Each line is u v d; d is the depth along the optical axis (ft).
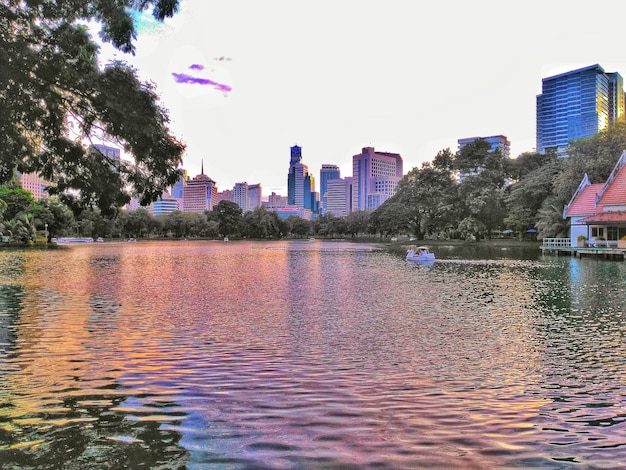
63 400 28.45
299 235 574.15
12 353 39.11
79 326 50.14
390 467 20.54
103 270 120.37
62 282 92.32
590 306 61.57
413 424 25.00
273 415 26.14
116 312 58.95
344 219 545.85
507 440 23.25
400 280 96.89
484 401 28.35
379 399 28.60
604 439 23.47
